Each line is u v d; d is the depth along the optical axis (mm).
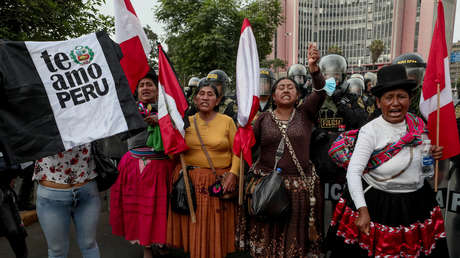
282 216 2205
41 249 3346
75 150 2111
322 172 3021
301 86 4637
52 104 1855
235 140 2514
